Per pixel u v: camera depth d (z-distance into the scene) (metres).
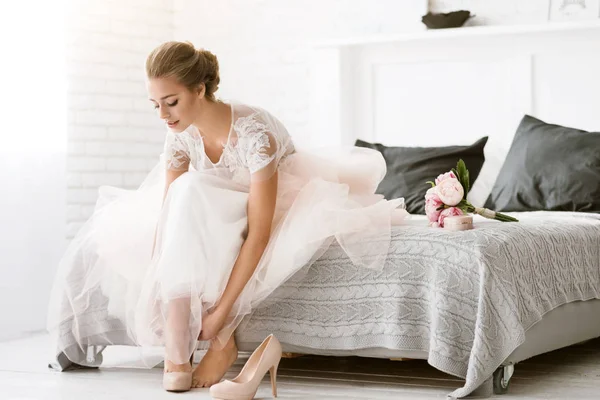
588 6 5.15
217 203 3.43
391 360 4.01
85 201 5.63
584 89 5.12
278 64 6.03
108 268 3.74
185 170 3.77
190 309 3.37
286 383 3.56
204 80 3.46
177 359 3.37
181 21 6.27
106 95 5.77
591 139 4.69
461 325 3.21
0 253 5.01
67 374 3.86
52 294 3.90
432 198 3.67
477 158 5.12
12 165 5.08
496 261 3.23
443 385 3.47
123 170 5.85
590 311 3.92
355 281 3.42
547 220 4.05
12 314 5.05
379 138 5.71
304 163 3.72
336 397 3.28
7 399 3.40
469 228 3.50
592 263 3.90
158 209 3.76
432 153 5.12
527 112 5.26
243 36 6.13
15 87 5.11
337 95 5.70
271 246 3.48
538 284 3.44
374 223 3.47
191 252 3.35
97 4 5.73
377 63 5.70
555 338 3.59
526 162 4.76
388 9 5.71
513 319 3.17
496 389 3.30
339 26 5.85
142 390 3.46
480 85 5.40
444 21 5.41
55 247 5.32
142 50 6.01
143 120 5.98
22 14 5.16
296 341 3.50
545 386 3.46
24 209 5.14
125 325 3.78
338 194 3.57
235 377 3.59
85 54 5.66
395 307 3.33
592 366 3.91
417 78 5.58
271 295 3.54
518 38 5.28
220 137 3.54
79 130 5.62
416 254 3.33
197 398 3.26
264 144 3.45
